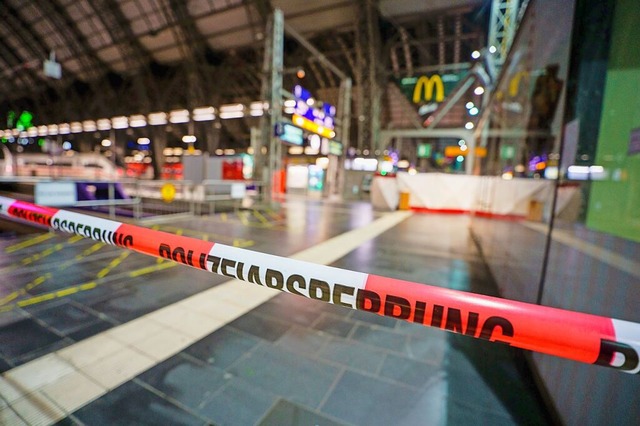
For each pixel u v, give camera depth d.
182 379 2.01
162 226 7.64
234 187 10.63
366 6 18.95
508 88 4.39
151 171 37.47
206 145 37.06
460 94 19.56
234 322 2.83
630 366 0.74
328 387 2.00
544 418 1.80
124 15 26.22
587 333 0.77
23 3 28.16
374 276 1.04
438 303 0.92
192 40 25.86
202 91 29.58
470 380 2.13
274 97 11.66
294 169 23.86
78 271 3.99
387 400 1.91
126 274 3.94
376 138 22.03
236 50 26.52
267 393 1.92
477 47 20.59
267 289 3.61
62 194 6.22
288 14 21.39
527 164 2.95
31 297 3.18
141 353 2.28
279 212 11.41
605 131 1.36
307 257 5.27
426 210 13.45
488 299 0.89
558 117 2.03
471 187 13.05
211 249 1.34
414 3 18.52
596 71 1.46
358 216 11.02
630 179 1.17
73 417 1.67
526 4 3.22
